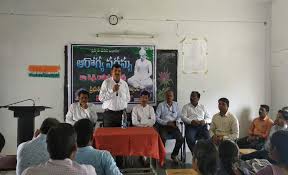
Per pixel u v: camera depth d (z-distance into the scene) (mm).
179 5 5723
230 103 5895
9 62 5344
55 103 5457
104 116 4918
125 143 3730
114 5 5559
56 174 1394
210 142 1695
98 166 2006
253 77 5926
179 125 5539
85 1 5492
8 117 5375
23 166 2201
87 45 5496
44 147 2236
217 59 5848
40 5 5395
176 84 5727
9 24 5332
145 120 5137
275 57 5801
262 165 2354
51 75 5441
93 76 5516
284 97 5527
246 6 5883
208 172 1609
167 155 5539
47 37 5422
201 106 5426
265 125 5250
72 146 1470
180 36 5730
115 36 5566
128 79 5602
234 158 1879
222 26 5848
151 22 5656
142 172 4340
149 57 5645
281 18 5586
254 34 5906
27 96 5395
